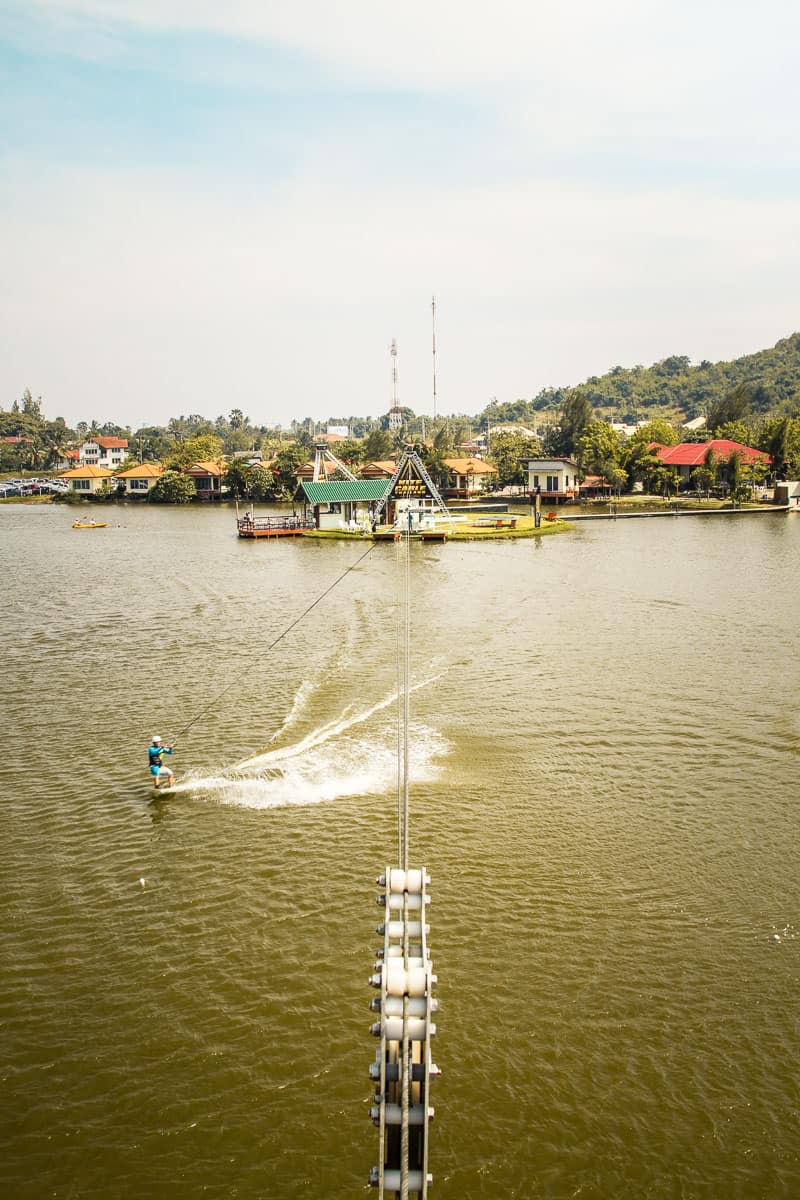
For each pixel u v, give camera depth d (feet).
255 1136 59.82
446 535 381.19
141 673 164.76
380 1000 49.60
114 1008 71.61
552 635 192.13
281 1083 63.98
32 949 79.20
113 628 206.90
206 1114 61.52
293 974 75.36
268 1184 56.49
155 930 81.71
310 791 110.42
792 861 91.97
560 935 79.87
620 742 125.08
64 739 129.18
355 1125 60.49
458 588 257.75
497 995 72.13
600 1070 64.69
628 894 86.28
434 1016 69.72
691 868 90.89
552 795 108.17
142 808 106.01
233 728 133.28
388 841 97.40
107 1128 60.59
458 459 654.94
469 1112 61.21
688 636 188.85
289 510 586.45
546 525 418.51
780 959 76.38
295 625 207.92
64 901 86.58
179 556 351.46
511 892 86.74
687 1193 55.67
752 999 71.61
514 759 119.65
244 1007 71.51
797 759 117.80
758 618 206.08
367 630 200.64
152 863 93.35
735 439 646.74
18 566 322.75
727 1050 66.44
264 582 277.85
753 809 103.71
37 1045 67.77
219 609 230.48
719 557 316.19
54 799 108.78
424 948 50.11
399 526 403.13
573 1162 57.72
